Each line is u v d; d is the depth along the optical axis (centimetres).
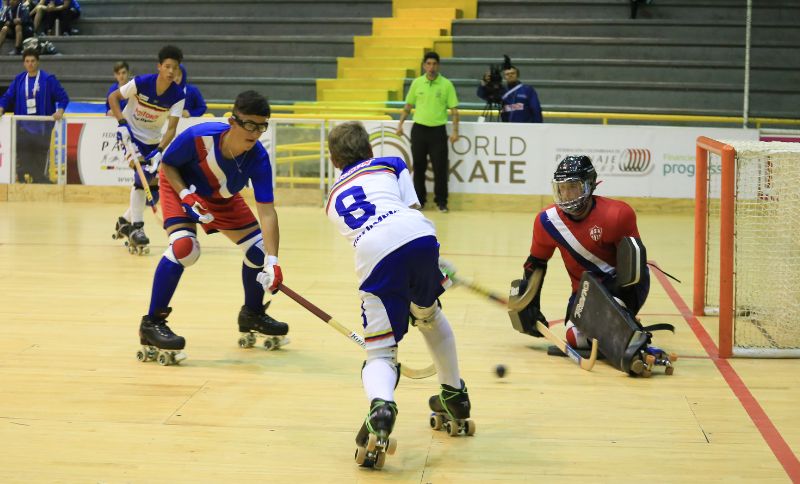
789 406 604
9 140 1767
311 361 703
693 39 2173
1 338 755
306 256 1188
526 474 487
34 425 551
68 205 1725
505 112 1736
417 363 700
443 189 1680
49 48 2350
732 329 740
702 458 510
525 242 1334
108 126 1742
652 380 664
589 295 706
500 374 587
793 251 789
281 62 2245
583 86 2106
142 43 2352
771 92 2067
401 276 492
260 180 648
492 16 2339
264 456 508
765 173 807
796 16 2222
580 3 2295
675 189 1670
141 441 528
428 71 1653
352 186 517
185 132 664
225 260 1155
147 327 683
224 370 675
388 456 512
